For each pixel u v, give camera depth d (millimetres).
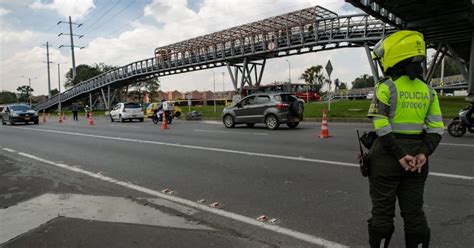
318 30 40219
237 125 20906
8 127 25969
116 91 74938
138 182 7301
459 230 4395
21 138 16859
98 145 13305
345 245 4113
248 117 18672
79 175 8109
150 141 14000
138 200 5977
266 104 17984
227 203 5750
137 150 11672
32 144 14266
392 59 3174
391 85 3146
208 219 5027
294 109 17734
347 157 9133
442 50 34469
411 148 3105
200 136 15219
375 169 3258
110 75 66562
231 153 10375
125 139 15055
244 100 18969
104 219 4980
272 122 17703
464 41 31172
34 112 29906
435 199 5543
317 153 9867
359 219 4871
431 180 6586
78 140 15219
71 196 6230
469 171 7203
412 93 3133
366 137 3389
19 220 4988
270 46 44750
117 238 4316
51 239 4309
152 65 59562
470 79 27656
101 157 10539
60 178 7805
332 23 38812
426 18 24188
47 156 11023
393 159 3158
